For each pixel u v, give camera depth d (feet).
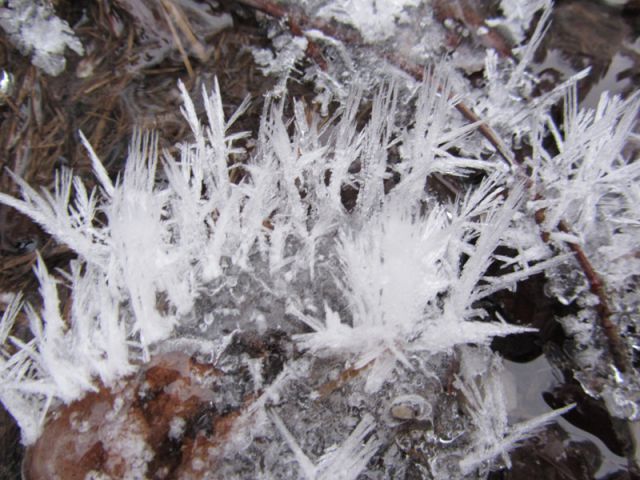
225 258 0.47
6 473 0.51
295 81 0.54
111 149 0.54
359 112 0.54
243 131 0.54
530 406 0.51
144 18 0.54
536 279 0.52
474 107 0.53
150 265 0.43
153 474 0.42
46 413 0.45
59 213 0.45
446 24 0.53
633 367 0.49
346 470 0.42
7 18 0.54
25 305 0.53
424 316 0.44
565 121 0.50
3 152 0.53
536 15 0.54
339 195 0.49
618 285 0.49
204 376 0.43
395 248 0.39
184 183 0.44
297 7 0.52
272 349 0.44
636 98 0.53
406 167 0.50
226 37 0.55
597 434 0.50
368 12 0.52
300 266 0.46
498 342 0.52
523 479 0.50
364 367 0.43
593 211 0.50
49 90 0.54
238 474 0.42
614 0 0.54
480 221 0.51
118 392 0.43
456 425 0.46
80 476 0.42
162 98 0.54
